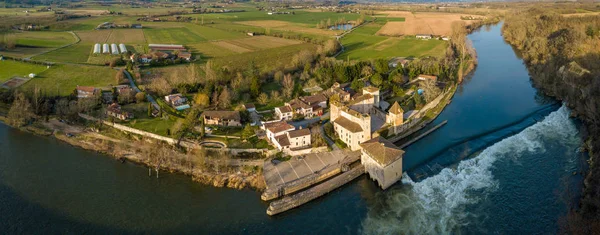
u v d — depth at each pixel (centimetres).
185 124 16238
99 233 11219
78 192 13238
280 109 18400
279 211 11919
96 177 14138
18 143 16962
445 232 10925
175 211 12150
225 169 14112
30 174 14412
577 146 15150
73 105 18838
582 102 17712
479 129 17388
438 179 13412
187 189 13275
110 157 15575
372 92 19112
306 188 13138
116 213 12100
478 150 15362
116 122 17812
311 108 18562
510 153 14888
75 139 17112
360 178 13775
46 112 19425
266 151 14962
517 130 17075
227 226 11475
